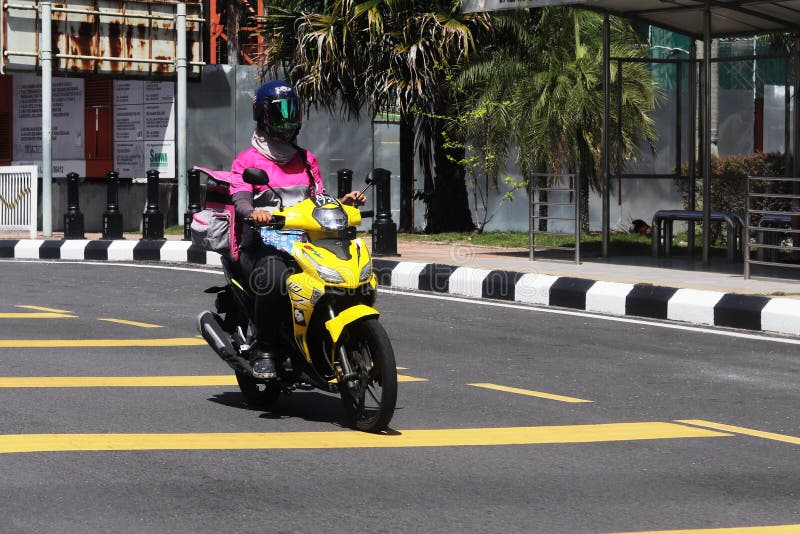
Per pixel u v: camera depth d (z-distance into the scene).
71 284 20.59
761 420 10.81
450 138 31.12
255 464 8.87
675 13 24.11
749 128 33.00
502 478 8.59
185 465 8.79
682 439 9.98
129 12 33.59
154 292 19.56
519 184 29.75
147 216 27.58
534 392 11.91
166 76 34.19
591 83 28.69
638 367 13.44
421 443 9.63
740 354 14.41
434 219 31.91
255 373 10.41
